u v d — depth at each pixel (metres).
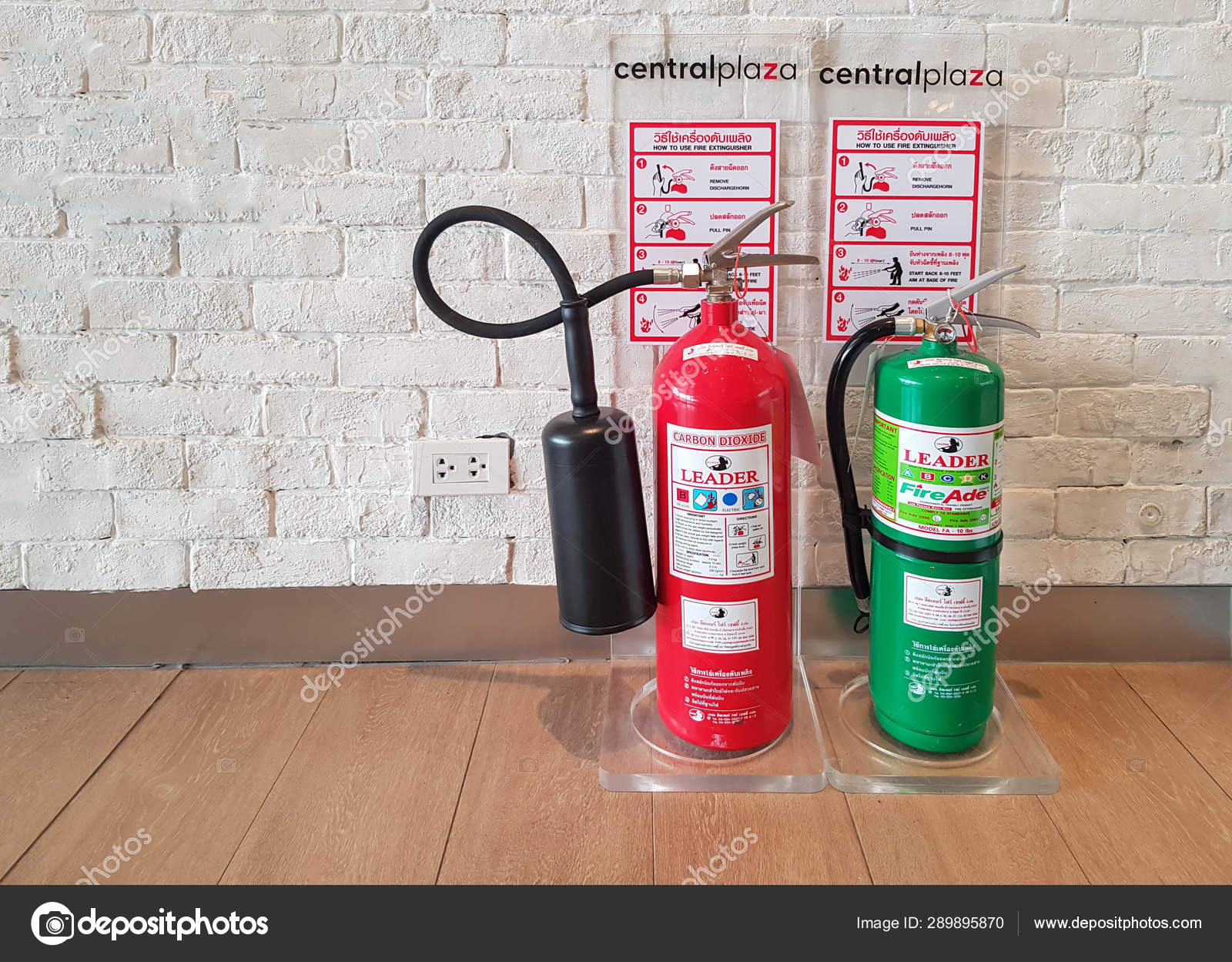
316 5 1.21
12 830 1.07
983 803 1.10
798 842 1.05
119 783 1.15
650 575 1.15
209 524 1.36
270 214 1.27
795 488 1.33
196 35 1.22
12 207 1.26
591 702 1.32
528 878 1.00
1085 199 1.25
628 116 1.22
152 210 1.26
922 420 1.05
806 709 1.25
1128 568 1.37
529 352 1.30
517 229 1.05
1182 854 1.02
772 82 1.20
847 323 1.27
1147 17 1.20
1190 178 1.24
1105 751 1.19
